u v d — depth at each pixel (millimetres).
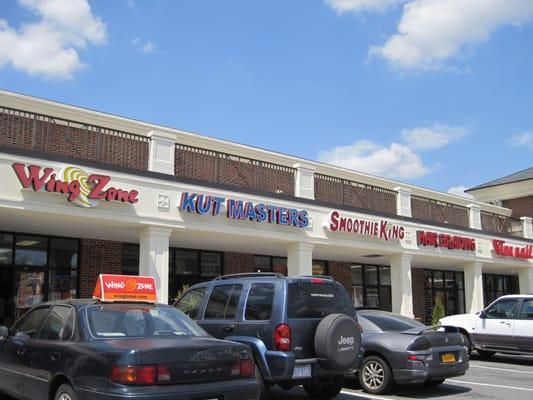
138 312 6977
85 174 12633
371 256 21625
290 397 9578
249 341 8047
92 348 5965
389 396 9719
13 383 7316
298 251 17000
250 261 20281
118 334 6441
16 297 14922
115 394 5453
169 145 15047
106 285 7105
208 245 17812
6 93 14555
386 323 10539
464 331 15734
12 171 11680
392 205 22219
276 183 19766
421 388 10656
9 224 13703
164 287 13695
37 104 15195
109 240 16766
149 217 13672
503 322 14992
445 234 22594
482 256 24688
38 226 14039
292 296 8102
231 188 15500
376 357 9961
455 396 9773
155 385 5629
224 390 6051
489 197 36750
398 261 20562
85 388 5789
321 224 17750
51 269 15648
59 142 15391
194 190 14672
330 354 7848
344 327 8070
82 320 6500
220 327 8547
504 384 11195
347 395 9797
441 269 28109
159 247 13797
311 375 7879
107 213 12953
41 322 7266
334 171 22547
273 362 7766
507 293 32562
